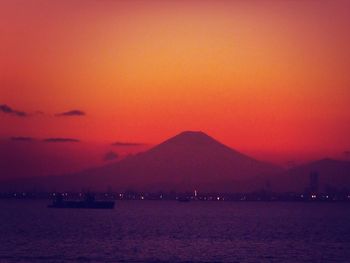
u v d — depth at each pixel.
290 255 161.12
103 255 155.12
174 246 179.62
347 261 150.50
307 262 148.12
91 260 145.38
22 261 142.12
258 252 166.75
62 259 146.38
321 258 155.62
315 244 189.50
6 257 149.50
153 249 171.00
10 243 185.25
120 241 194.38
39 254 156.00
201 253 162.38
